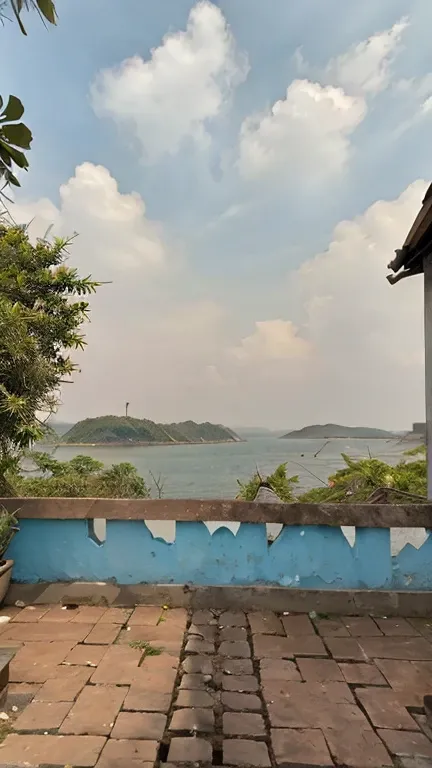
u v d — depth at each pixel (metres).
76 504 4.08
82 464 9.60
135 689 2.65
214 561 4.02
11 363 3.96
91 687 2.68
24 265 4.72
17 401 3.79
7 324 3.88
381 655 3.11
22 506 4.09
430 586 3.93
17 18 1.62
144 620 3.65
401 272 4.83
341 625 3.59
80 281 4.77
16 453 4.45
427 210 3.71
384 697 2.60
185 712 2.45
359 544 3.98
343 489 9.02
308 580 3.96
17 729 2.29
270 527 4.84
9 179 1.79
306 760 2.10
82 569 4.07
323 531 4.00
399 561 3.97
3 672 2.49
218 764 2.09
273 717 2.41
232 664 2.97
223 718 2.40
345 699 2.58
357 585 3.93
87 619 3.67
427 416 4.35
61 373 4.65
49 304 4.62
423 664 2.99
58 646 3.20
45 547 4.11
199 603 3.93
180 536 4.06
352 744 2.21
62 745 2.18
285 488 9.53
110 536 4.09
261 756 2.13
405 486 7.96
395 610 3.80
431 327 4.31
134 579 4.04
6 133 1.63
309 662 3.00
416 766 2.07
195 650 3.15
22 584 4.04
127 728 2.30
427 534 3.99
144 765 2.05
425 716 2.43
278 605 3.88
